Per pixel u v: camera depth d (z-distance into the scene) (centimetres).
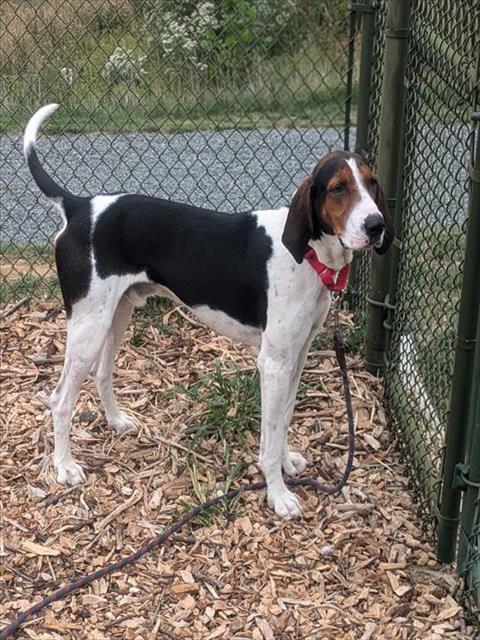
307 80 424
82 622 140
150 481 171
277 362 157
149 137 350
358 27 227
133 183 326
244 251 157
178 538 157
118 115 322
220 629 139
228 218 161
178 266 161
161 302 228
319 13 441
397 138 188
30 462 175
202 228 160
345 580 150
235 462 176
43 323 225
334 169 142
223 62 392
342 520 164
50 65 278
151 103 337
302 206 146
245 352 213
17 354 211
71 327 164
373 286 200
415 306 189
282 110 410
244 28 415
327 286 152
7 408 191
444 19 157
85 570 150
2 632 136
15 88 279
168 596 145
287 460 175
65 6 274
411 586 149
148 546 154
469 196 137
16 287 240
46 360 208
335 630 140
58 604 143
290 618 142
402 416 183
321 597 146
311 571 151
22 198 309
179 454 178
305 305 154
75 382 165
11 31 270
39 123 170
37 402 192
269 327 156
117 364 208
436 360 176
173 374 205
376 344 205
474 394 139
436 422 169
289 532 160
